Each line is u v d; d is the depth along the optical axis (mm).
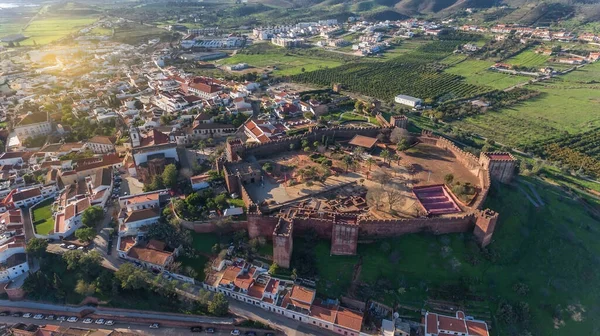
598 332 150125
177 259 165375
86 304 155500
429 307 149625
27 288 153500
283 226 157500
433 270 156500
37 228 178375
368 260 158875
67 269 160750
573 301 157125
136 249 164875
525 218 182875
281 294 153000
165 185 195625
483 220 157875
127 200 184125
